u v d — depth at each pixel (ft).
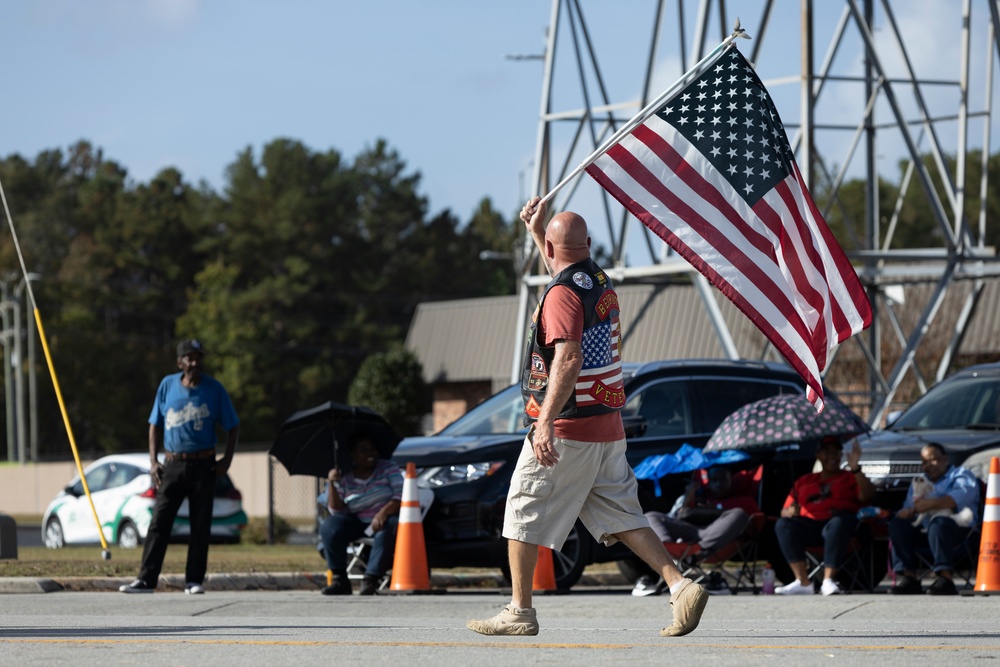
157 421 97.14
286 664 47.16
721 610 80.59
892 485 103.09
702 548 97.50
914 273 183.52
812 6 152.46
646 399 107.34
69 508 212.43
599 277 53.62
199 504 96.27
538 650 51.34
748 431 99.25
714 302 169.58
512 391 116.06
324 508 103.24
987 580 89.10
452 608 85.05
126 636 58.39
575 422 52.60
